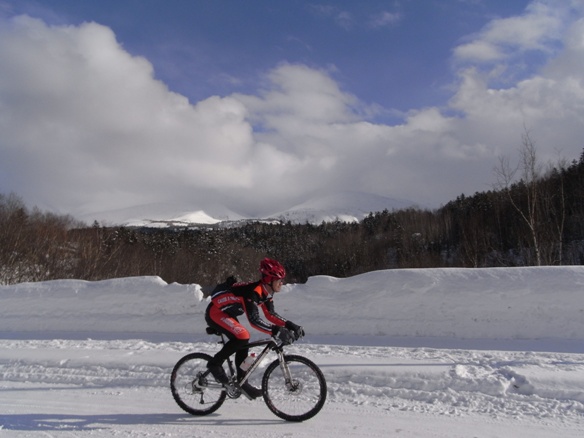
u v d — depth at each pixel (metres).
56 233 30.69
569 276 8.48
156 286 11.01
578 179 27.00
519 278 8.75
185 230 55.25
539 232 16.98
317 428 4.93
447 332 8.95
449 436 4.62
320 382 5.19
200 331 10.40
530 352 7.27
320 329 9.64
